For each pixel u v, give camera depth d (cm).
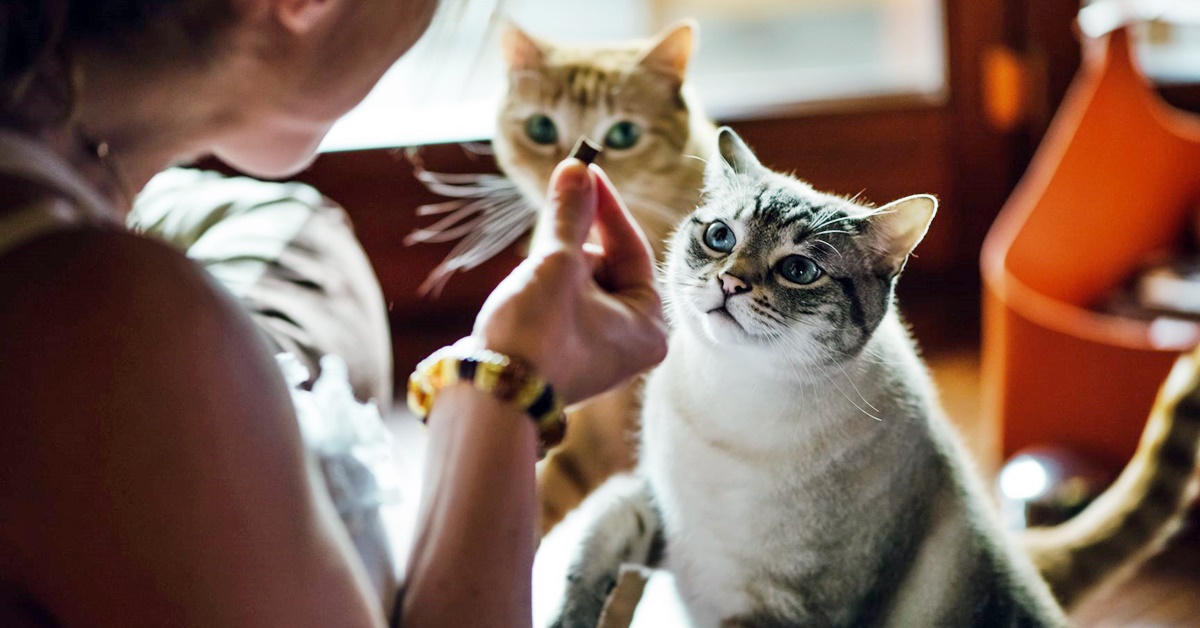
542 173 110
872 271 89
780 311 87
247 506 61
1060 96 160
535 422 69
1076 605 96
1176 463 95
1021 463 124
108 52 67
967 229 164
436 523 67
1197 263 142
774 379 87
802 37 170
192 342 61
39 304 60
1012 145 161
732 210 90
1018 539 97
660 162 106
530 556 68
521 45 109
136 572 60
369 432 76
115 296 60
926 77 164
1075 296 142
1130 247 142
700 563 90
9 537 60
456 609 66
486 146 130
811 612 89
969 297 159
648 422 92
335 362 85
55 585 61
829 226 88
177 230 108
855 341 89
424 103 128
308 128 73
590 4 171
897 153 162
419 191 153
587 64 107
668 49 106
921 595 87
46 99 66
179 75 68
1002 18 158
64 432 59
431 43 77
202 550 60
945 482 88
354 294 105
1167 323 134
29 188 63
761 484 87
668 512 90
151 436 60
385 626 66
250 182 116
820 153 161
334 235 110
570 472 96
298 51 69
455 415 68
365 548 72
